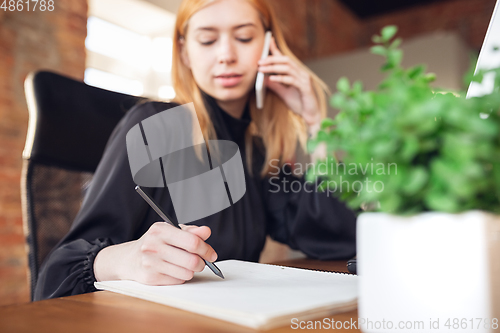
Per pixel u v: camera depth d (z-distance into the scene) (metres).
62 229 1.01
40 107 1.03
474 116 0.28
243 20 1.11
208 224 0.98
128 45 3.65
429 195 0.29
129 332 0.34
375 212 0.35
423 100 0.29
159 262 0.52
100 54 3.44
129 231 0.82
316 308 0.38
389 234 0.32
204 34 1.09
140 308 0.42
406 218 0.31
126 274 0.57
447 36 3.38
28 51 2.51
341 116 0.32
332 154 0.34
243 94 1.14
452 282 0.29
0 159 2.36
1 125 2.37
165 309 0.42
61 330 0.35
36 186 0.99
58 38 2.67
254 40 1.14
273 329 0.35
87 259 0.67
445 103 0.28
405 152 0.27
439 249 0.30
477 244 0.28
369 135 0.29
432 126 0.27
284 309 0.37
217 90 1.12
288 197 1.22
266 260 2.26
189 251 0.52
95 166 1.11
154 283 0.52
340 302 0.40
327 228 1.04
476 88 0.35
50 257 0.73
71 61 2.74
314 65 3.82
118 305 0.44
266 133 1.26
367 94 0.32
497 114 0.29
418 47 3.48
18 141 2.45
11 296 2.35
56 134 1.05
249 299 0.42
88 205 0.83
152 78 3.79
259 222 1.12
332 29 5.07
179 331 0.34
